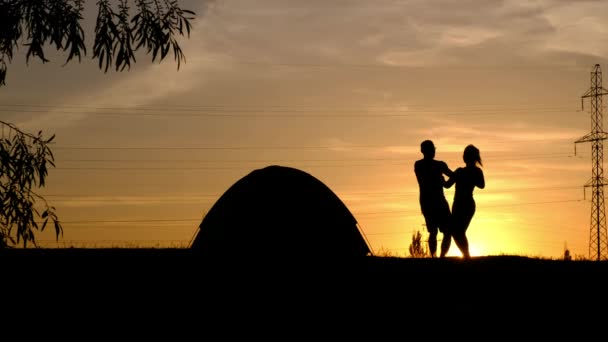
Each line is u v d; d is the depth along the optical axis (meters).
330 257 19.56
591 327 15.06
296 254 19.47
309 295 16.89
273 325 15.54
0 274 17.84
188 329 15.38
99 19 16.75
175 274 18.17
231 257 19.36
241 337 15.03
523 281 17.30
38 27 16.70
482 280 17.31
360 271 18.11
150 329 15.30
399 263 18.61
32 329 15.15
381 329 15.24
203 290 17.20
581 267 18.64
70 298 16.59
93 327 15.30
